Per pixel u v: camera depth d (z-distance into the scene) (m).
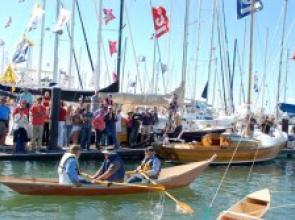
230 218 9.99
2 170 17.30
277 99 35.38
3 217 11.64
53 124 20.08
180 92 28.52
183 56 30.17
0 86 27.86
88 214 12.21
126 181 14.22
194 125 28.61
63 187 13.20
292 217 12.84
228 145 22.48
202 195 15.16
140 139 23.05
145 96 25.38
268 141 25.08
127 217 12.14
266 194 12.05
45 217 11.80
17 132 19.31
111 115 21.22
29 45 29.06
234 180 18.61
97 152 20.44
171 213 12.67
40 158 19.22
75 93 26.92
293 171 22.08
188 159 21.80
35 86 28.59
